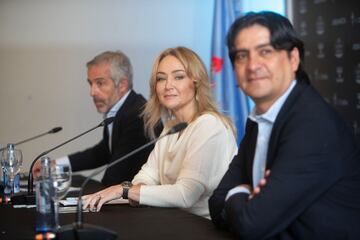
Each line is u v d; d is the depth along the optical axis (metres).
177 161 2.40
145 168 2.65
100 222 1.74
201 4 4.79
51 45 4.78
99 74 3.66
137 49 4.83
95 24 4.81
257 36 1.50
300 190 1.40
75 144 4.81
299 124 1.46
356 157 1.48
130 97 3.48
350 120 3.69
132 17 4.83
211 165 2.27
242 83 1.56
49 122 4.79
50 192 1.56
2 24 4.73
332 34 3.82
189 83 2.48
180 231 1.57
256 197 1.43
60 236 1.39
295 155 1.42
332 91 3.81
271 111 1.58
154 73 2.61
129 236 1.50
